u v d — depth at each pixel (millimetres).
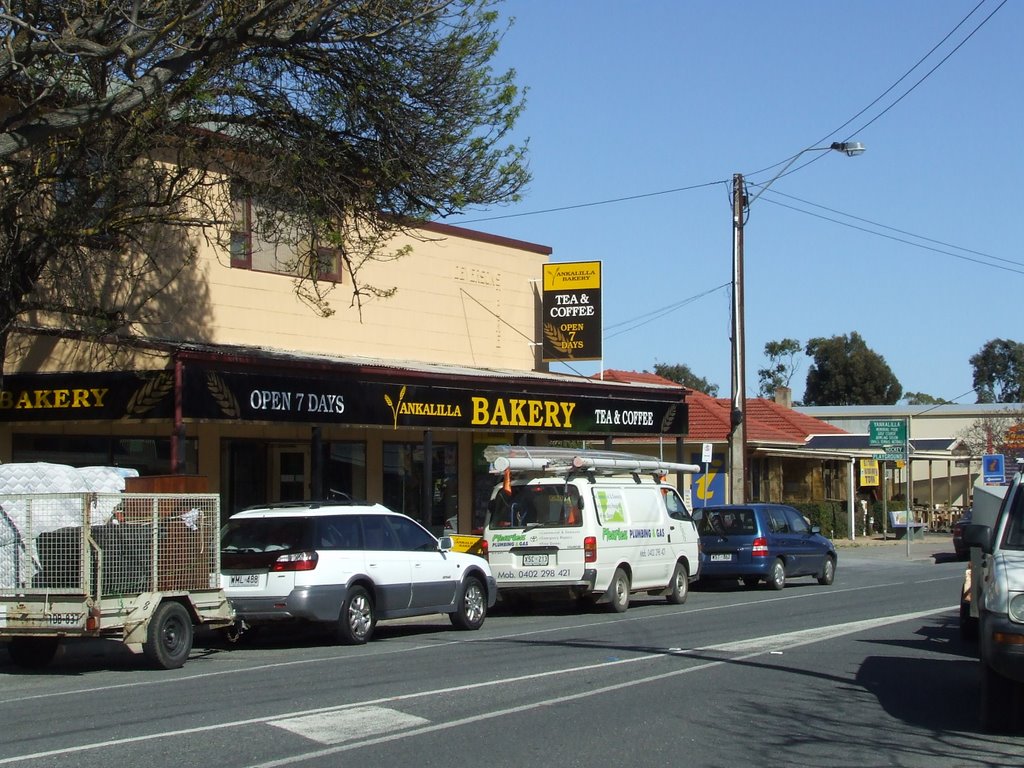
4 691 11156
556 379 24906
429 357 24906
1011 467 44969
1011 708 8898
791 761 7965
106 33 14914
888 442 37656
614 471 19969
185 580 12922
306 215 16953
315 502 15344
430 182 16656
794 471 44469
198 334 20172
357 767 7621
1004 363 86062
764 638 14852
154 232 18094
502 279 26953
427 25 15961
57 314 17922
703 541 23734
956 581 26266
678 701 10195
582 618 18359
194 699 10344
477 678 11477
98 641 15047
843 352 81938
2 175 14562
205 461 20703
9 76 14547
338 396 18984
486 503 26281
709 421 38906
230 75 15484
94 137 15039
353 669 12359
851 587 24547
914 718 9578
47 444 18812
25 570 12117
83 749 8109
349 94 16141
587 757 7977
